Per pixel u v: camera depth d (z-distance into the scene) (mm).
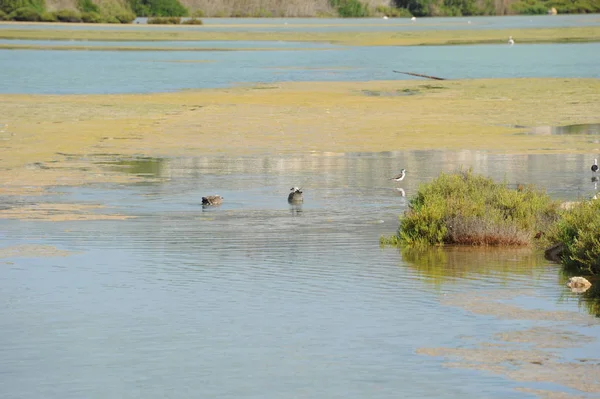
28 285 16141
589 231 17734
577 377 11719
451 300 15109
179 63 80688
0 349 12969
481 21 181125
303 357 12594
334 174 28625
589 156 32062
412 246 19312
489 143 35094
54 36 124438
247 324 13969
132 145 34469
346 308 14703
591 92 53688
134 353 12828
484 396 11195
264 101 49625
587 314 14328
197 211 23125
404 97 51969
